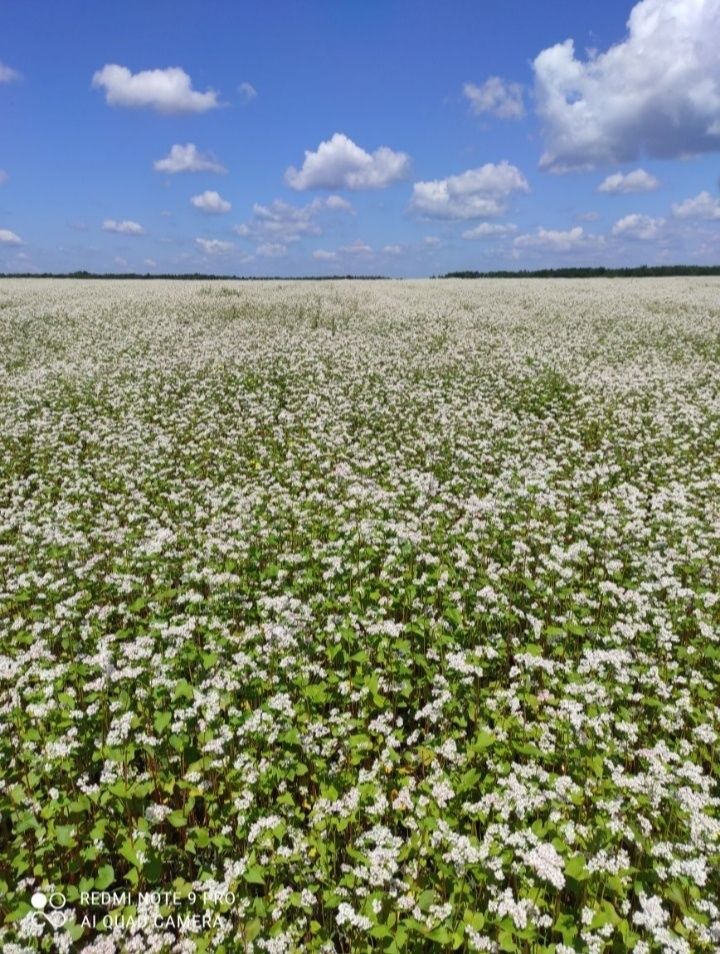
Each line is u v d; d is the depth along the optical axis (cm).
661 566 708
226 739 454
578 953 325
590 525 823
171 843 424
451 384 1586
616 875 358
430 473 1015
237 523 819
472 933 320
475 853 359
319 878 372
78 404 1419
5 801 415
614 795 410
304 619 601
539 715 496
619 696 517
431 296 3341
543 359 1798
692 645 589
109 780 422
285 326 2369
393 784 445
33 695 508
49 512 903
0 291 3428
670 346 2038
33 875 392
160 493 981
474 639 614
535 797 393
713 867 369
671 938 316
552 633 585
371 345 1997
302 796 452
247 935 335
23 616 660
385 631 573
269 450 1167
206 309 2719
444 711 508
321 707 529
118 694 521
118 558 746
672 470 1041
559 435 1258
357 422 1358
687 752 457
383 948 333
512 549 771
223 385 1555
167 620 632
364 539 771
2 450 1151
